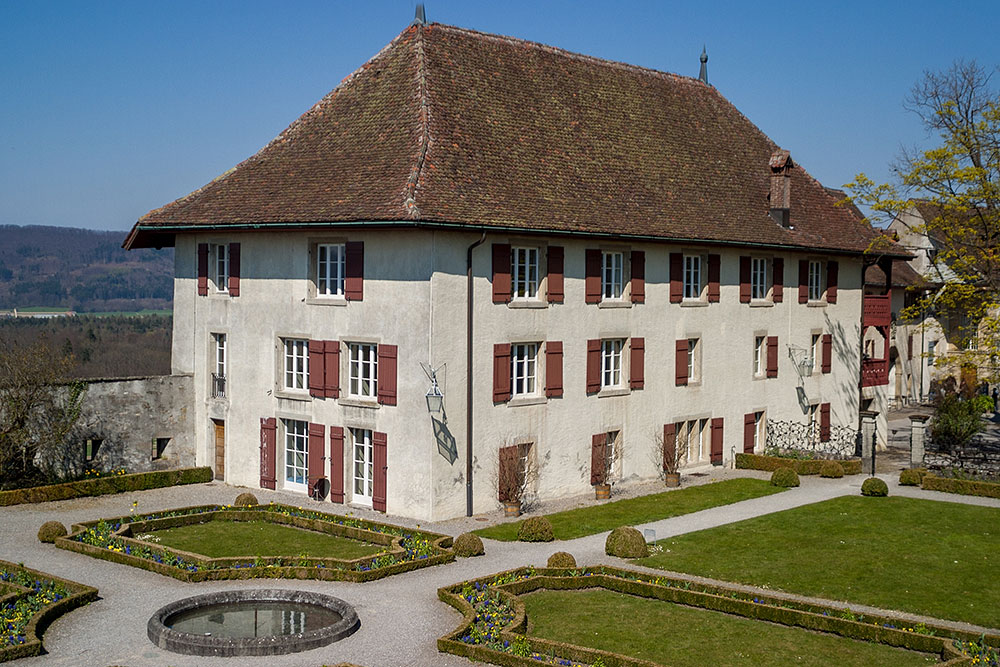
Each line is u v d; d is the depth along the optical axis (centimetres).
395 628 2031
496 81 3472
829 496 3428
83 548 2545
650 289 3547
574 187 3328
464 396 2970
